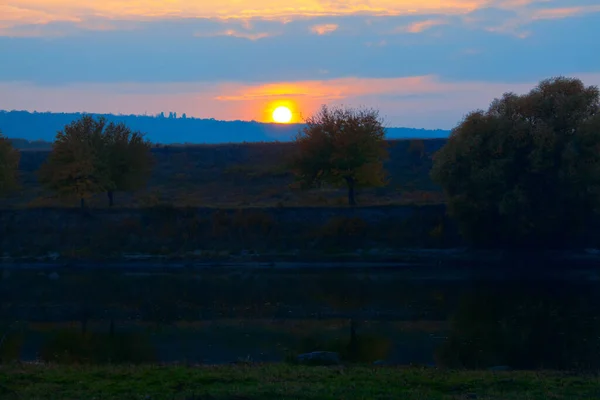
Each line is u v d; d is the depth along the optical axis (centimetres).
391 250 4666
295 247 4788
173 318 2941
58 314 3077
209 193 6375
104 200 5956
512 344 2289
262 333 2545
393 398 1317
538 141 4228
